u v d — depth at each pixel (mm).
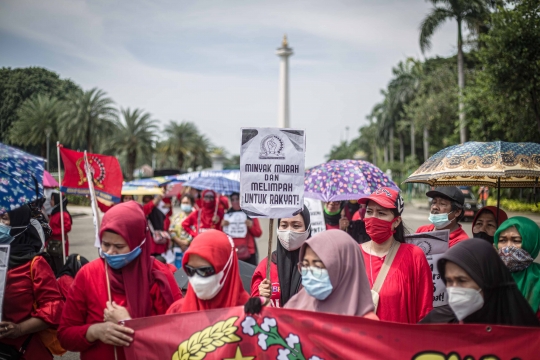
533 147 3900
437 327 2967
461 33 27094
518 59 18359
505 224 3719
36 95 14602
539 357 2881
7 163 3518
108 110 30953
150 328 3117
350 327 3010
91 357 3221
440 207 5047
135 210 3285
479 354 2930
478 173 3846
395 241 3881
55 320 3521
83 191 4730
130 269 3258
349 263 3049
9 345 3486
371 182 5492
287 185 3576
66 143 24000
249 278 4781
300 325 3068
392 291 3625
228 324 3113
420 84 42844
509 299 2885
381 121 52312
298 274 4012
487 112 23484
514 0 18734
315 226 6469
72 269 4207
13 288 3469
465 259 2826
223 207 9117
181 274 4898
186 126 56000
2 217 3676
